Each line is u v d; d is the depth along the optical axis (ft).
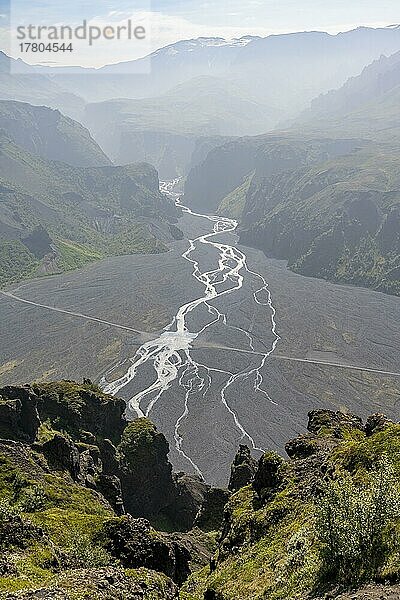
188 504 326.85
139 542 163.63
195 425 429.38
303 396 475.72
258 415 443.73
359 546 99.09
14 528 142.00
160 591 124.16
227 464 383.86
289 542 136.87
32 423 270.05
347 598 90.99
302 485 178.09
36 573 122.42
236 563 154.71
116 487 259.19
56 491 208.95
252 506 191.62
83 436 298.76
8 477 204.74
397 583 90.02
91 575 116.47
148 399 468.34
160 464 319.68
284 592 112.37
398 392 483.51
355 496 106.22
